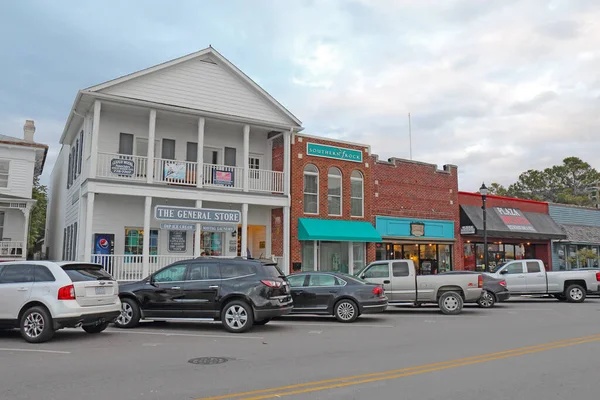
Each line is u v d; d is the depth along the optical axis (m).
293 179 22.72
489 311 17.14
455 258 27.84
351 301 14.02
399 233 25.81
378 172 25.67
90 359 8.37
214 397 5.99
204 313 11.96
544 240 32.12
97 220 19.61
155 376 7.10
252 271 12.08
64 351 9.15
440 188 27.92
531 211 32.56
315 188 23.56
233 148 22.95
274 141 23.67
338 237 22.88
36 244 41.50
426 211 27.09
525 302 21.38
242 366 7.79
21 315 10.26
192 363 8.03
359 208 24.88
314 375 7.15
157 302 12.24
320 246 23.59
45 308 10.09
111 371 7.44
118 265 18.81
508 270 21.56
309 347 9.61
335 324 13.46
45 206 39.81
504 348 9.46
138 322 12.78
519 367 7.73
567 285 20.94
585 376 7.14
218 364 7.95
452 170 28.61
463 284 16.34
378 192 25.52
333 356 8.64
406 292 16.56
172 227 18.83
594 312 16.52
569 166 66.81
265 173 22.47
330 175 24.12
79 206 19.77
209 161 22.44
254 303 11.70
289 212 22.33
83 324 10.45
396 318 14.98
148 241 18.66
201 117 20.39
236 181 21.44
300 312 14.27
